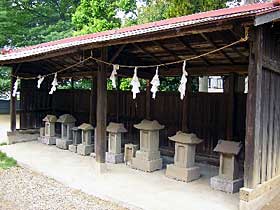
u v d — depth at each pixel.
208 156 7.54
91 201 4.92
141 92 8.78
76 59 7.94
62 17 18.91
